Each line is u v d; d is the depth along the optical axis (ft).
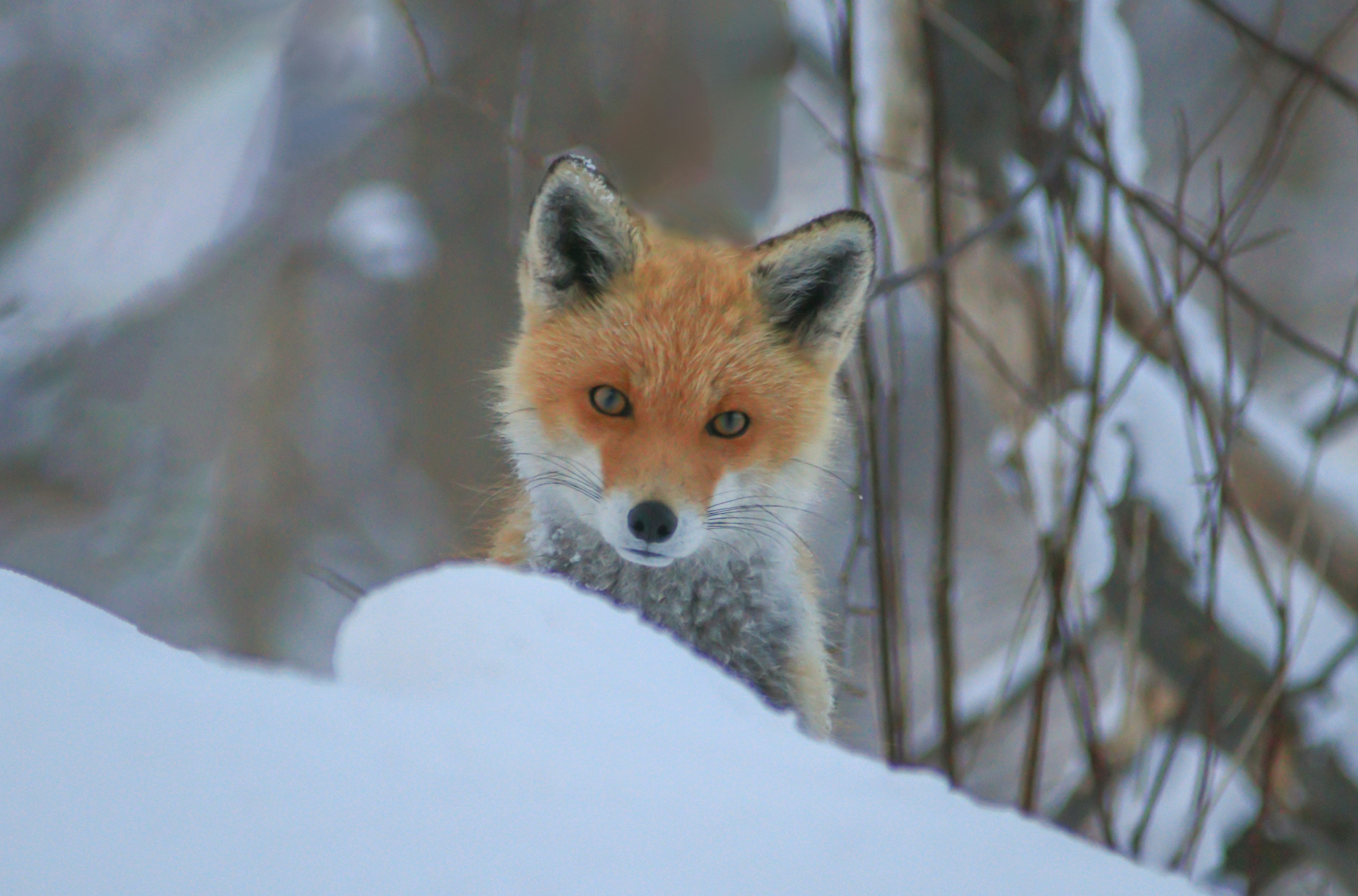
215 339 74.95
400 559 71.00
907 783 12.32
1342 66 81.15
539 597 13.30
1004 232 36.81
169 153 77.87
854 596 34.50
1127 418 34.19
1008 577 64.18
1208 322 38.19
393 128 70.38
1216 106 85.56
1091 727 28.32
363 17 76.89
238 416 73.92
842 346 25.25
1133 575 31.60
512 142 29.89
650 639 13.73
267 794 8.45
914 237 40.11
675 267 24.81
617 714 11.69
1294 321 84.79
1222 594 34.68
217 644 71.05
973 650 58.49
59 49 82.02
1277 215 88.99
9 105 81.20
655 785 10.05
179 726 8.99
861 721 35.55
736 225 55.88
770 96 55.77
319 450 72.69
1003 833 11.38
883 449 30.27
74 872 7.31
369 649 12.88
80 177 81.15
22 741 8.38
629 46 56.29
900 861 9.80
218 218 75.92
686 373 23.08
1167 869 31.91
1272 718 29.86
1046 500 33.40
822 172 66.13
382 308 71.56
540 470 23.81
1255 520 36.45
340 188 72.79
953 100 37.60
